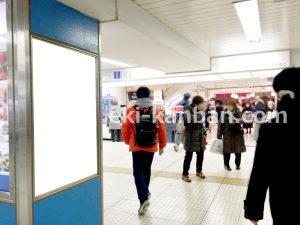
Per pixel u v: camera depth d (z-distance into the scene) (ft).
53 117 7.40
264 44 22.00
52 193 7.23
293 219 3.85
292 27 17.13
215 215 10.77
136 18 12.82
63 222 7.59
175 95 47.73
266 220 10.21
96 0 9.19
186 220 10.34
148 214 10.94
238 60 26.09
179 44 18.79
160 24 15.80
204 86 53.98
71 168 8.04
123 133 11.05
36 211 6.72
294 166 3.94
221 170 18.47
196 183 15.26
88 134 8.82
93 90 9.17
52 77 7.40
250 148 28.22
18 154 6.41
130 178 16.63
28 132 6.52
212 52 25.17
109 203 12.25
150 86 48.06
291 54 23.98
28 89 6.54
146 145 10.66
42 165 7.02
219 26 16.88
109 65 30.76
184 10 14.06
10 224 6.60
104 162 21.91
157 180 16.03
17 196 6.45
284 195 3.97
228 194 13.28
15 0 6.43
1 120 6.75
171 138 33.86
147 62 22.99
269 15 14.92
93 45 9.31
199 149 15.44
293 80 4.14
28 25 6.56
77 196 8.18
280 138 4.13
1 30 6.72
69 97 8.02
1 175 6.79
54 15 7.47
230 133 17.87
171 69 27.61
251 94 62.34
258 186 4.37
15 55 6.43
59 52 7.68
